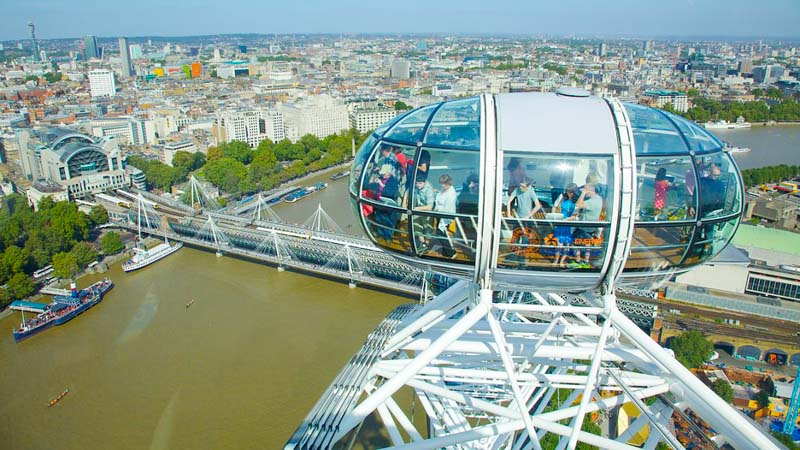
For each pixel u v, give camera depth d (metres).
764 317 169.62
